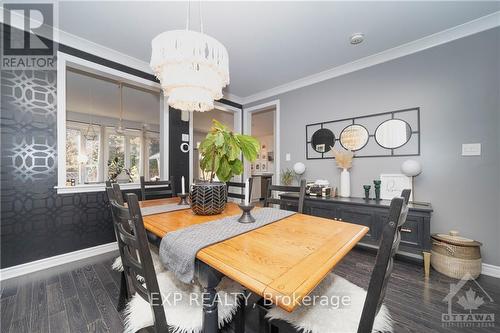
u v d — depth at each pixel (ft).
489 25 6.21
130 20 6.40
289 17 6.22
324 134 9.83
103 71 8.05
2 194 6.07
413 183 7.50
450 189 6.85
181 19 6.33
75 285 5.75
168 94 5.34
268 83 11.03
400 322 4.43
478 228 6.40
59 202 7.02
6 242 6.11
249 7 5.83
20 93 6.35
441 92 7.02
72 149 17.08
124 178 18.61
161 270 4.01
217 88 5.27
